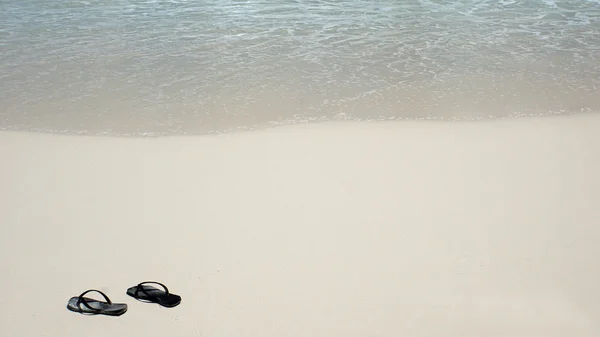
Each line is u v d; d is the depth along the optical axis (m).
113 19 11.23
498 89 8.23
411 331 4.14
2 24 10.95
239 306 4.39
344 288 4.55
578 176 6.07
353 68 8.96
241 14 11.44
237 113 7.59
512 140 6.84
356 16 11.30
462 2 12.14
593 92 8.13
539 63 9.11
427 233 5.18
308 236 5.16
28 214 5.47
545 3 12.05
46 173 6.19
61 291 4.53
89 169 6.27
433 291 4.52
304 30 10.55
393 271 4.73
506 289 4.52
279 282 4.62
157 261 4.86
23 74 8.79
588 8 11.73
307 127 7.21
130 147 6.76
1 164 6.34
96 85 8.44
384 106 7.76
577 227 5.24
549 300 4.40
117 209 5.56
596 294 4.45
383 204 5.60
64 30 10.65
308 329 4.17
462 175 6.09
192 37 10.29
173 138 6.98
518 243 5.04
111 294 4.50
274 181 6.01
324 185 5.93
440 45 9.85
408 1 12.22
